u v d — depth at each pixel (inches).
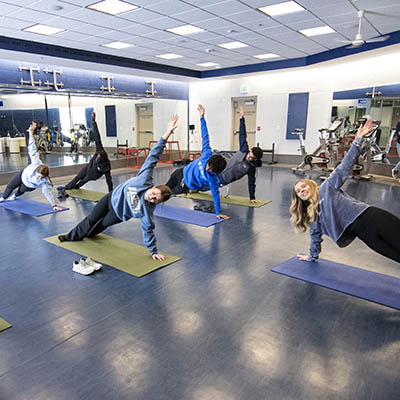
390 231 82.5
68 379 64.6
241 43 281.3
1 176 278.7
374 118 321.4
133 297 96.6
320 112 385.4
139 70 352.8
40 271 113.3
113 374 66.0
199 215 185.3
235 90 439.8
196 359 70.5
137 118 416.5
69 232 142.7
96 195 234.2
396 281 106.0
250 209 200.4
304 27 234.5
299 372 66.7
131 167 402.6
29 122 326.3
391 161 310.8
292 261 122.5
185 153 482.9
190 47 291.4
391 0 183.8
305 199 94.6
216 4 189.5
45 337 77.8
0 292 99.1
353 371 67.2
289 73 396.2
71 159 358.3
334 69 362.6
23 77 299.0
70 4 183.2
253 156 186.7
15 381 64.0
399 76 294.4
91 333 79.4
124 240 145.1
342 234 91.4
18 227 161.3
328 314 88.0
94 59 303.0
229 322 84.3
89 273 110.5
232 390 62.1
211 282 106.5
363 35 253.8
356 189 257.0
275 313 88.4
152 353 72.3
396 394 61.3
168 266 118.6
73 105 352.8
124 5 190.7
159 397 60.3
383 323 83.9
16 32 234.8
